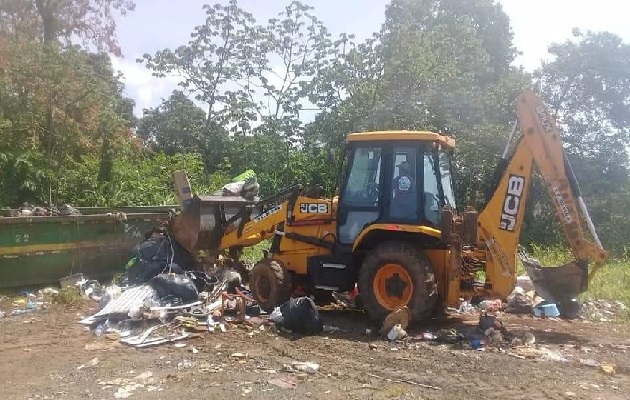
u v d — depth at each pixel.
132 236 11.02
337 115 21.58
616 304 9.98
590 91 21.61
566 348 7.22
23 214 11.03
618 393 5.58
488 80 25.33
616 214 20.42
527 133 7.95
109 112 18.45
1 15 21.80
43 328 7.92
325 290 9.07
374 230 8.19
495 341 7.39
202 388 5.60
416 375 6.06
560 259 14.66
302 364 6.36
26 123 16.17
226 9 24.56
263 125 23.42
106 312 7.93
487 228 7.99
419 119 20.19
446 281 8.06
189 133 27.22
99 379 5.89
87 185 15.99
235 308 8.54
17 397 5.44
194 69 24.97
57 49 17.62
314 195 9.20
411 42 21.33
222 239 10.05
